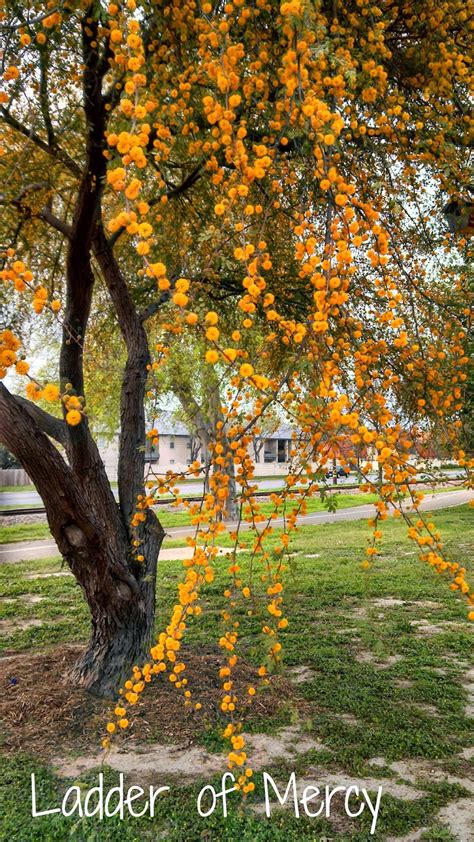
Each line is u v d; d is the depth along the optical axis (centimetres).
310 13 167
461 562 722
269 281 432
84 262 390
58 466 366
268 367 305
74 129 354
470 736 337
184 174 423
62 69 325
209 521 200
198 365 662
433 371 266
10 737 345
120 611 405
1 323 457
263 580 239
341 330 268
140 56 154
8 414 353
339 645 505
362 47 271
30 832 252
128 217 129
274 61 254
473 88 283
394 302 193
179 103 248
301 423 191
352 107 271
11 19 237
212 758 320
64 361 405
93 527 386
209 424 1101
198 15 263
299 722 359
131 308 450
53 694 391
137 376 448
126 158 137
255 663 446
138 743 338
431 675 429
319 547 1013
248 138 321
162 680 408
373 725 352
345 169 272
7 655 495
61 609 646
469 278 356
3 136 360
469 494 2198
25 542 1242
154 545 436
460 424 263
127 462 434
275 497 216
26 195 366
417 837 248
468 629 545
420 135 296
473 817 262
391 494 188
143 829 256
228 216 213
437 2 293
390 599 663
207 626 555
